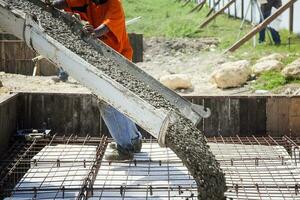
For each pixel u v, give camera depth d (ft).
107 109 16.08
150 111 11.29
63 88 28.19
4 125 17.22
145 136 19.51
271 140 18.57
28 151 16.89
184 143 11.31
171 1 70.08
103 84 11.64
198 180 11.13
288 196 13.52
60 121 19.30
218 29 51.93
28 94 19.21
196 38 48.98
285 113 19.12
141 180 14.88
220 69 31.58
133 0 68.33
